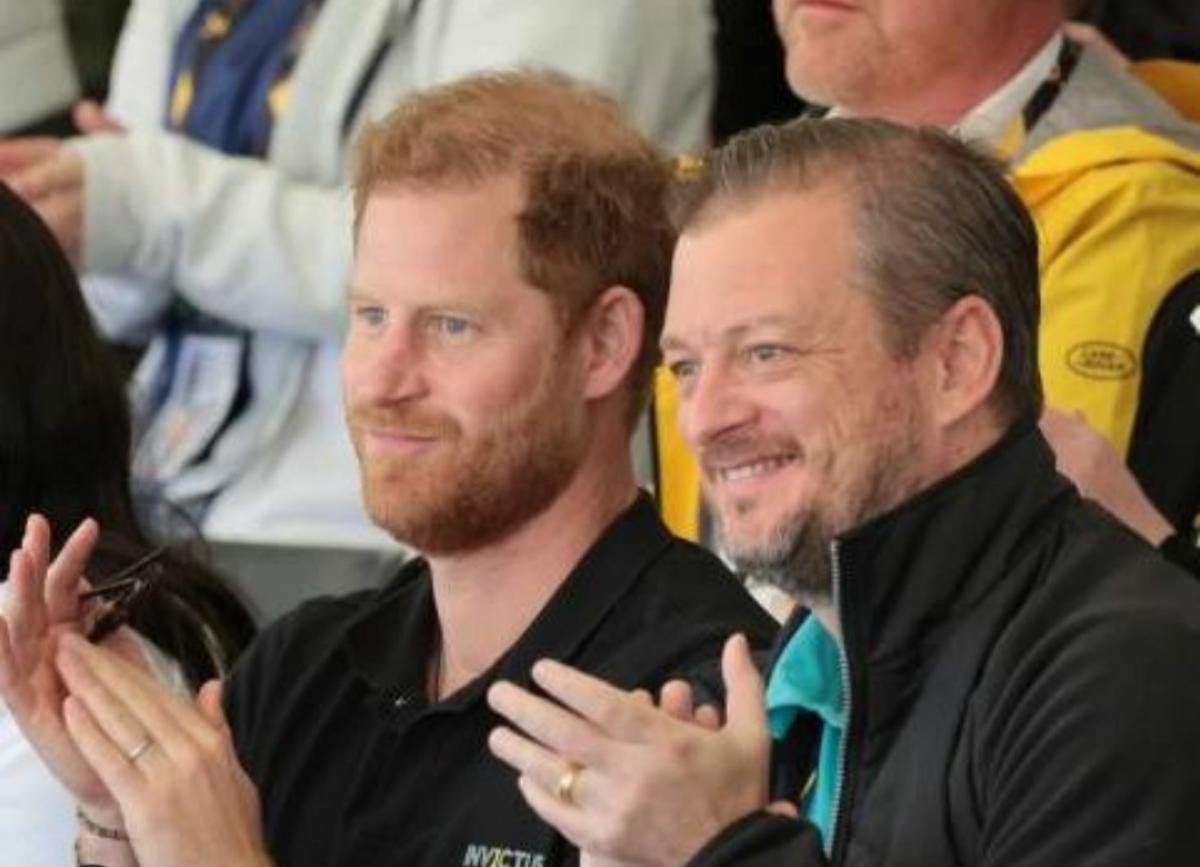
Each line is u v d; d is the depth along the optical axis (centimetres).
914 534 850
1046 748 800
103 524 1192
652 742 807
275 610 1512
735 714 820
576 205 1028
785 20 1314
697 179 892
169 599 1162
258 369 1586
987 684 827
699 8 1591
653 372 1054
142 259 1560
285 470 1566
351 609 1105
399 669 1059
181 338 1602
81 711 955
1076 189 1212
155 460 1574
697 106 1590
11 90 1775
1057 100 1286
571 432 1033
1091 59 1304
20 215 1187
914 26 1273
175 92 1639
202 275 1560
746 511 870
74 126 1794
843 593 851
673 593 1024
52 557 1130
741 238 870
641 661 1004
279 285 1552
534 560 1035
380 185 1043
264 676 1090
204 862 936
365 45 1593
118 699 956
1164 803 784
